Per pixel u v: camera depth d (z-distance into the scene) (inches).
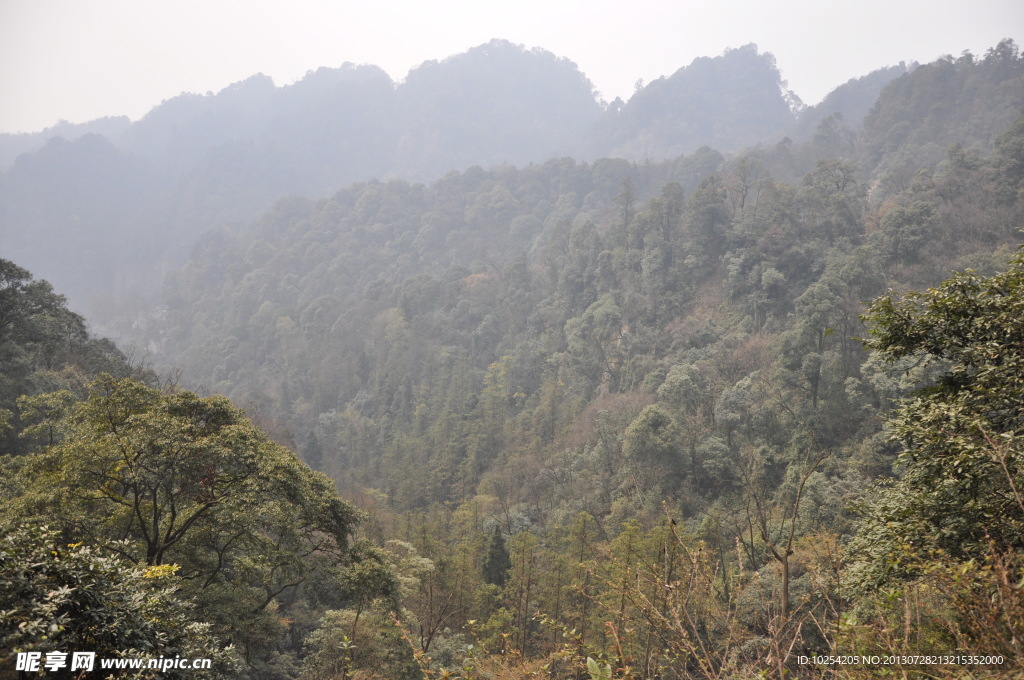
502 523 1909.4
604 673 244.1
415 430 3526.1
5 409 1117.1
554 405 2896.2
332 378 4416.8
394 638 924.0
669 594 230.5
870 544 417.1
